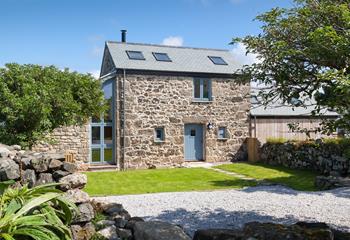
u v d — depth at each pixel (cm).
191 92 1884
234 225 743
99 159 1764
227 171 1639
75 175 554
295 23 490
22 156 550
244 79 563
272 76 536
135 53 1886
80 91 1312
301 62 501
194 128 1931
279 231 448
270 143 1881
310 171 1585
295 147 1697
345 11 429
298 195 1036
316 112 534
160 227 485
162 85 1827
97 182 1339
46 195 379
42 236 334
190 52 2047
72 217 464
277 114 2034
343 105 449
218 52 2127
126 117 1758
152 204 931
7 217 344
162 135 1834
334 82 430
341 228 717
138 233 490
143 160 1786
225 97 1961
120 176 1498
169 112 1839
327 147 1503
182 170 1675
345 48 422
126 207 900
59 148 1664
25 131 1130
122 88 1752
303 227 476
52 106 1190
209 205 916
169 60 1902
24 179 518
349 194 1034
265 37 529
